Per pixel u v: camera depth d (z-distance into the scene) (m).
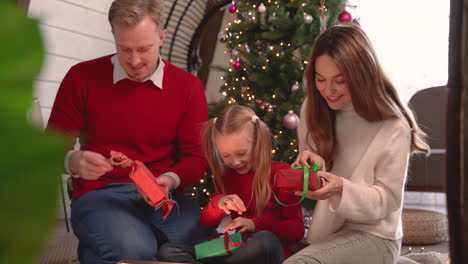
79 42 3.49
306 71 1.53
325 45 1.43
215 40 5.24
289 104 2.88
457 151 0.59
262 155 1.65
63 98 1.69
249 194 1.73
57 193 0.09
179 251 1.53
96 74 1.69
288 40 3.09
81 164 1.40
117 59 1.72
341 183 1.37
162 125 1.74
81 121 1.71
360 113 1.43
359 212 1.38
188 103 1.78
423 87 4.62
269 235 1.55
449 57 0.59
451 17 0.58
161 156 1.76
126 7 1.54
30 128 0.09
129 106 1.69
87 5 3.46
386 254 1.44
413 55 4.64
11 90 0.09
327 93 1.44
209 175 3.05
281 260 1.58
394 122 1.44
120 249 1.46
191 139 1.78
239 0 3.24
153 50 1.62
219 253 1.50
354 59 1.39
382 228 1.44
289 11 3.18
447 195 0.60
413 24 4.63
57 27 3.28
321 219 1.51
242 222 1.60
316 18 3.03
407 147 1.43
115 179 1.70
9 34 0.09
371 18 4.73
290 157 2.85
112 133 1.71
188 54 4.32
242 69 3.15
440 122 3.75
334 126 1.54
